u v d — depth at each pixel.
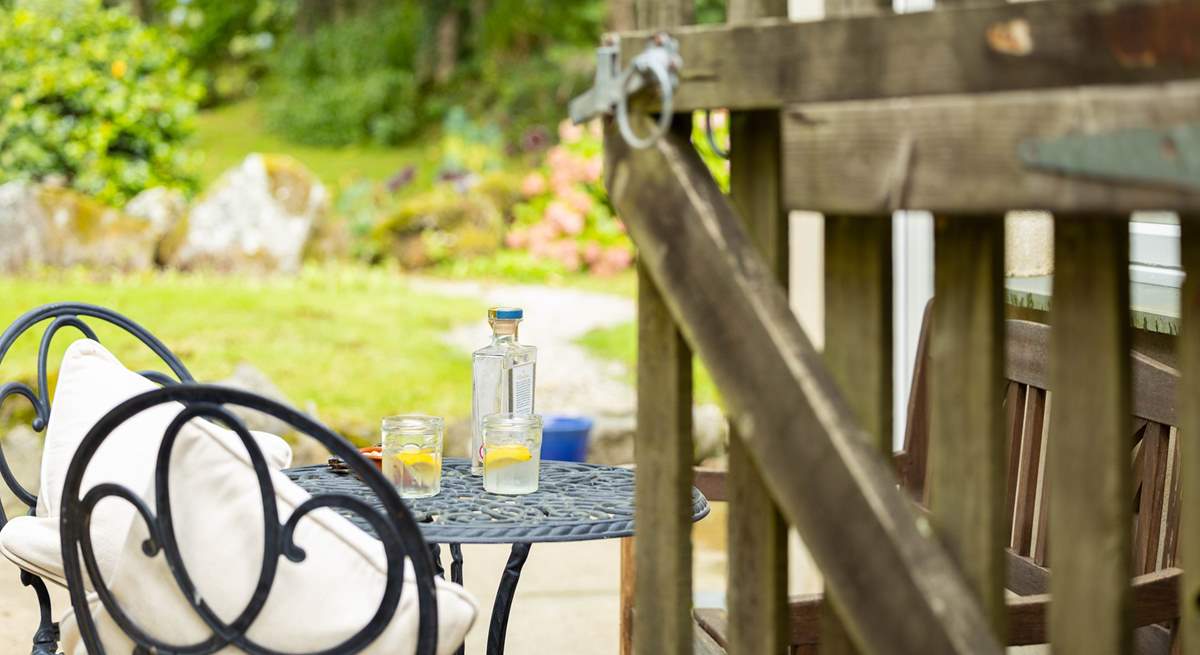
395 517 1.56
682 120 1.53
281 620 1.61
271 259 7.52
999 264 1.26
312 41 15.25
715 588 3.98
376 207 9.12
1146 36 1.08
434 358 5.84
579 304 7.27
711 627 2.20
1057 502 1.22
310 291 7.00
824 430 1.29
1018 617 2.00
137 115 7.87
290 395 5.12
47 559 1.94
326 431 1.56
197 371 5.10
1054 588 1.23
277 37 16.70
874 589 1.25
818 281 5.63
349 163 13.45
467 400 5.39
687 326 1.46
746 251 1.41
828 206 1.29
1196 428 1.17
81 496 2.00
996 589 1.27
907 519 1.25
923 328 2.72
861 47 1.27
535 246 8.54
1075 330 1.20
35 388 4.61
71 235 7.06
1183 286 1.17
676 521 1.56
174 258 7.43
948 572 1.24
